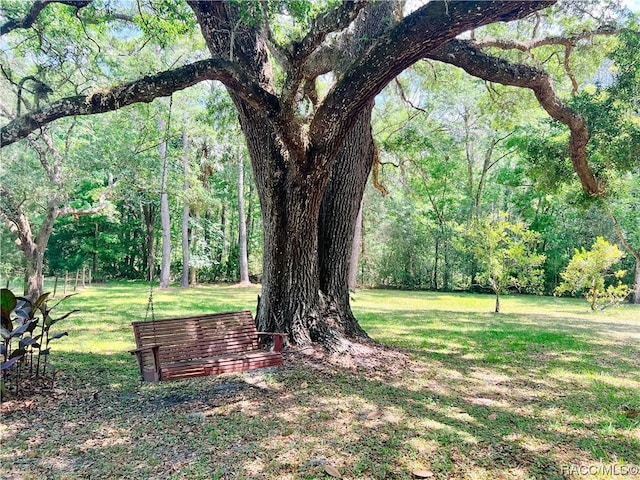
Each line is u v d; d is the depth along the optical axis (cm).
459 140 2373
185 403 466
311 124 555
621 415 446
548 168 941
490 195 2905
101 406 456
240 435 380
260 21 466
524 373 623
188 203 2539
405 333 962
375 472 316
